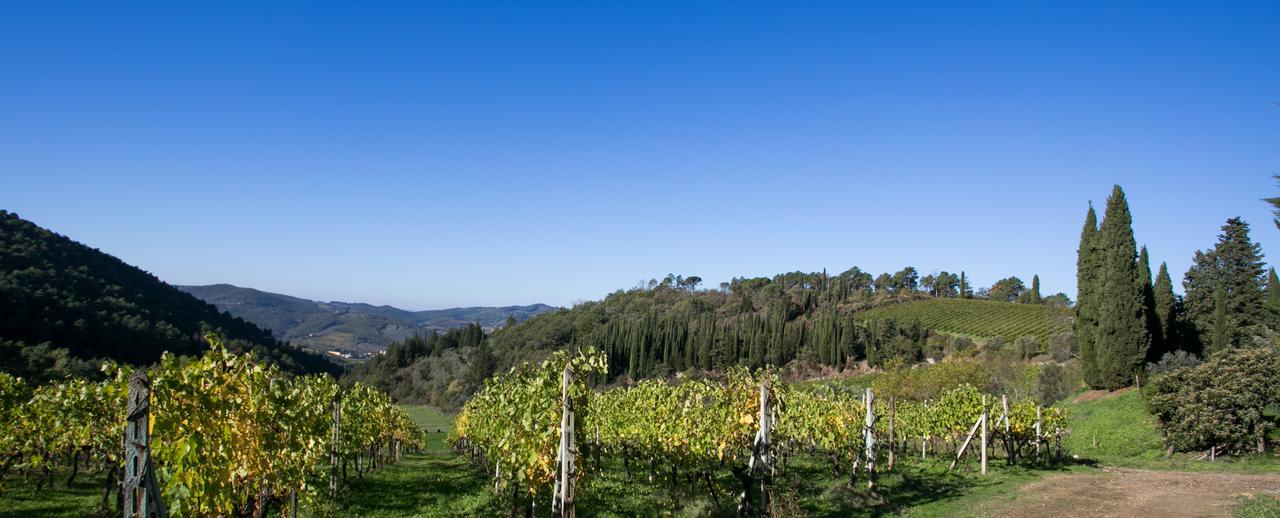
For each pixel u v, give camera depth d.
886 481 18.23
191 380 7.15
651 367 84.88
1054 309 90.94
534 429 11.41
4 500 14.30
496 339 121.50
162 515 5.74
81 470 19.61
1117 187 37.12
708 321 95.88
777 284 142.12
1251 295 44.78
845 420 20.22
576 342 97.81
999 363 52.28
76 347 53.75
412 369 107.06
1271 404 22.88
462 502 16.17
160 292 86.38
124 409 12.37
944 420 23.95
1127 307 36.00
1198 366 24.66
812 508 14.23
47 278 62.47
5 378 13.74
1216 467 21.20
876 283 152.12
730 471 19.55
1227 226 47.44
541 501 13.74
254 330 102.44
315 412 11.81
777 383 13.58
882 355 76.75
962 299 120.69
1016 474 20.03
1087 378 38.72
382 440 25.12
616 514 13.81
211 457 7.32
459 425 32.16
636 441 19.33
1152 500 15.09
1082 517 13.52
